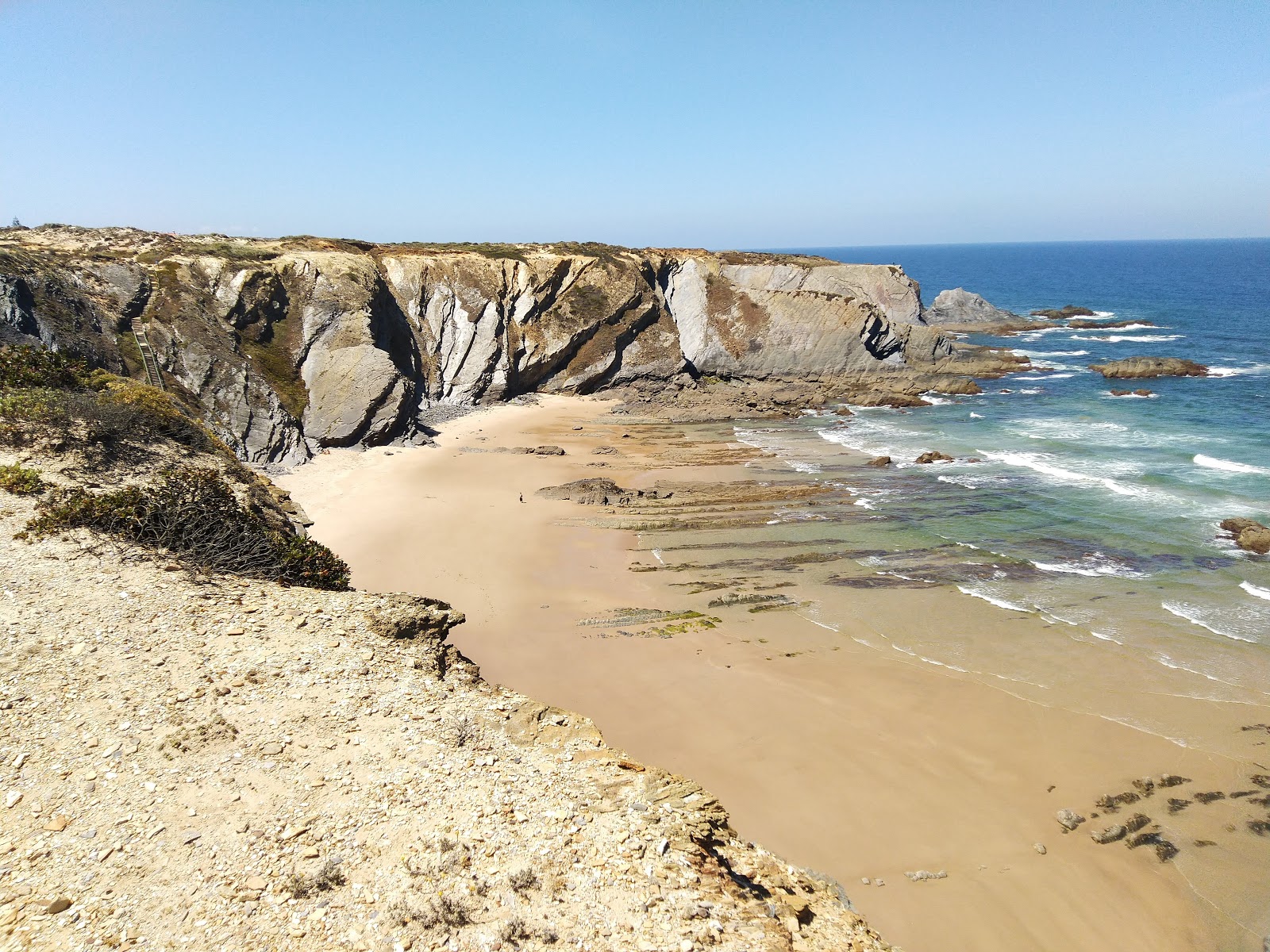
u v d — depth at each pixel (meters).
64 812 8.32
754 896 8.68
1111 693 19.11
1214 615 22.75
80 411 17.66
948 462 39.78
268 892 7.67
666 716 18.28
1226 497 32.22
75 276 40.34
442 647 13.79
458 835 8.65
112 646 11.23
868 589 25.31
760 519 31.94
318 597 14.33
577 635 22.33
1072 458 39.28
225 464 20.02
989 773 16.42
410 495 35.25
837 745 17.25
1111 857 14.29
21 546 13.10
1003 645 21.52
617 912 7.81
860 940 8.70
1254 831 14.82
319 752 9.86
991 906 13.16
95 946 6.85
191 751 9.51
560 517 32.44
